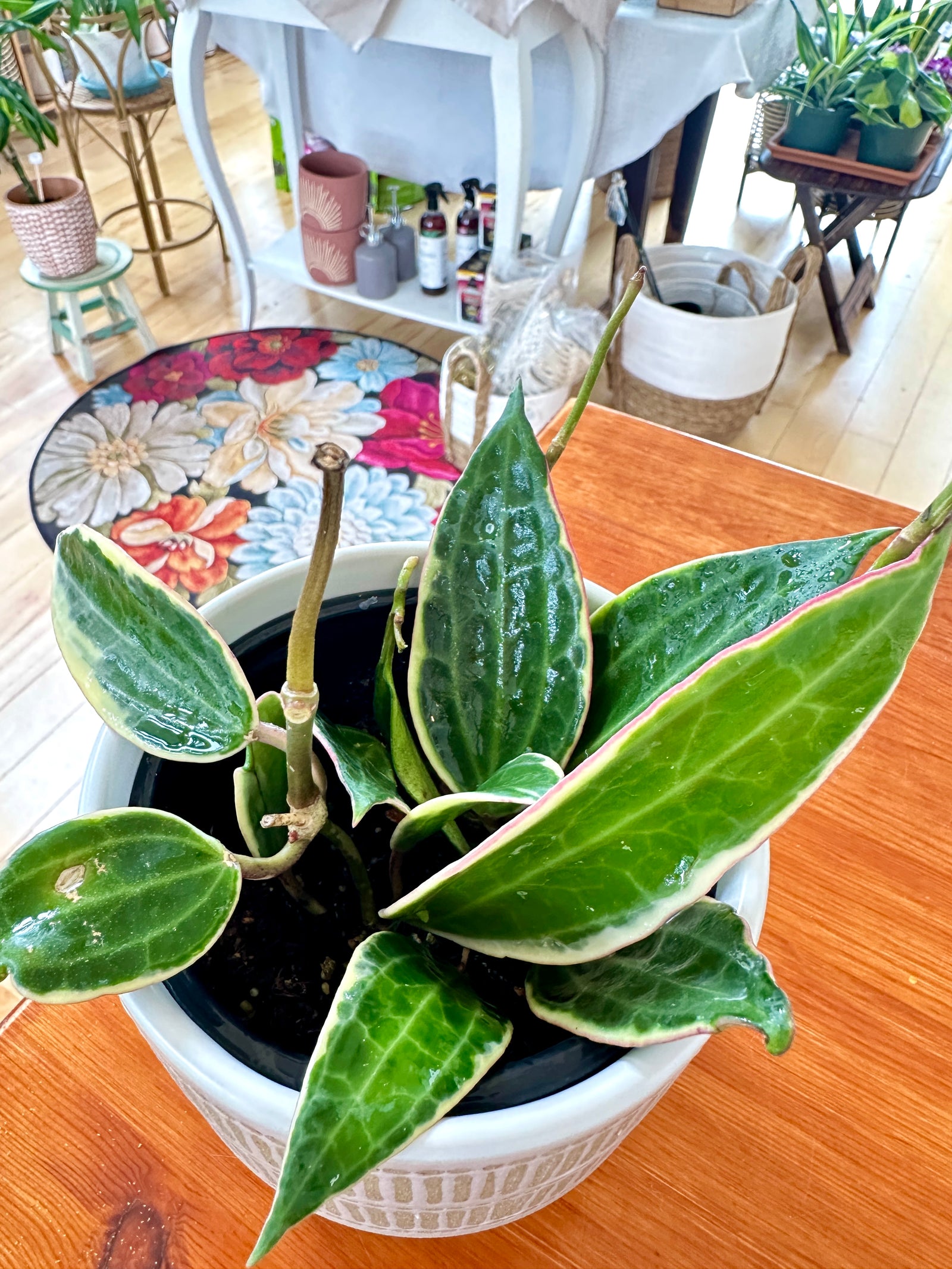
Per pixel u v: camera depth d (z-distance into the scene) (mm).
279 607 324
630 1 1474
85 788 257
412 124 1704
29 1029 369
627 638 284
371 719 344
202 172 1679
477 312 1676
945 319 2047
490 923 230
